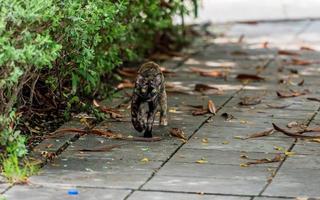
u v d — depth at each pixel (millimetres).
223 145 10797
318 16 21000
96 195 9039
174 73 15188
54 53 9898
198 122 11891
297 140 11016
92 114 12281
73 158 10320
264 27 20031
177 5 16734
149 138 11016
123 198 8945
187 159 10242
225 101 13125
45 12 9875
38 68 10438
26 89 12000
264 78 14648
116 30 12680
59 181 9484
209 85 14250
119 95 13531
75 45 11172
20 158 10219
